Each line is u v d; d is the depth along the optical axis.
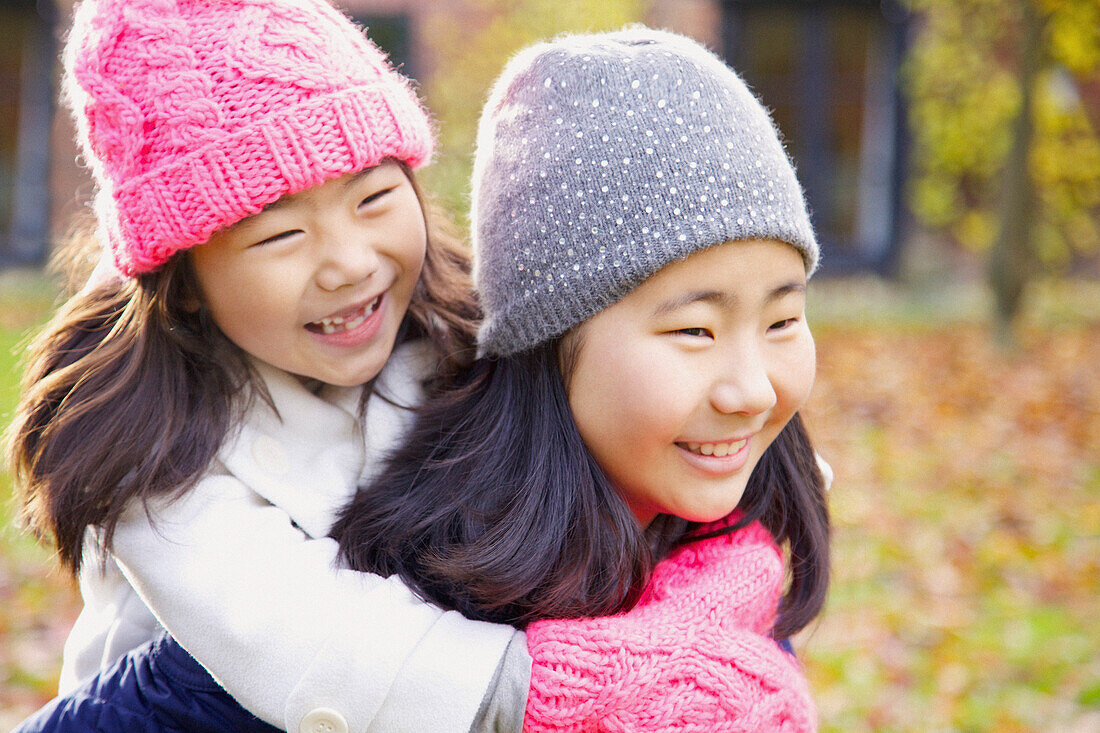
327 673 1.19
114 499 1.34
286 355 1.37
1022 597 4.43
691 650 1.26
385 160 1.36
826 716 3.55
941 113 10.27
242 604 1.24
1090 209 10.63
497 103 1.44
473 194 1.50
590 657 1.22
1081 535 5.07
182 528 1.31
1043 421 6.94
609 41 1.38
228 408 1.41
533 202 1.32
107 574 1.54
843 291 11.17
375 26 10.12
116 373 1.39
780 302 1.29
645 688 1.22
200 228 1.26
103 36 1.29
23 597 4.23
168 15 1.28
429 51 10.00
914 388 7.74
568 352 1.35
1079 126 9.95
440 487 1.39
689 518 1.35
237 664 1.22
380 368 1.44
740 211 1.24
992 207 10.13
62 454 1.37
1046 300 10.79
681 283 1.25
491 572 1.31
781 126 11.27
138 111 1.27
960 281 11.23
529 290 1.33
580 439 1.36
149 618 1.51
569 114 1.31
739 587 1.37
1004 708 3.63
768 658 1.33
